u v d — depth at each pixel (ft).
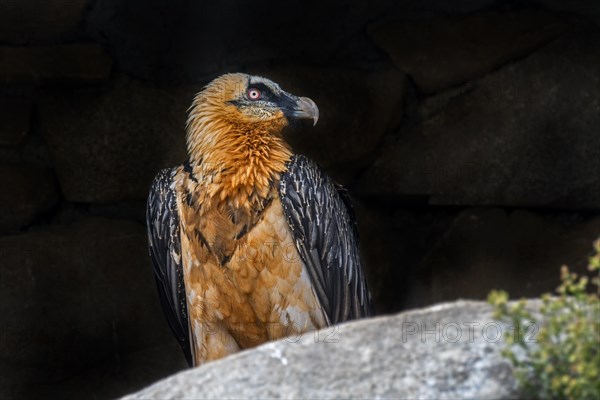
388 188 40.60
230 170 30.30
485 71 40.06
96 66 39.32
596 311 18.67
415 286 40.55
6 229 39.50
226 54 40.14
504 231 40.06
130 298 39.58
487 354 19.42
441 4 40.47
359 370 19.70
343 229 32.24
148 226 32.35
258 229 29.94
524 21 39.99
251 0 39.29
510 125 39.88
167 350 39.78
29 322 38.63
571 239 39.63
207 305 30.55
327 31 40.32
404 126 40.55
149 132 39.81
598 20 39.93
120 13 38.96
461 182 40.19
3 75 39.06
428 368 19.45
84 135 39.68
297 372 19.86
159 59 39.93
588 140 39.70
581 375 17.92
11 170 39.65
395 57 40.32
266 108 31.37
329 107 39.91
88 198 39.93
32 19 38.29
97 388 39.19
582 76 39.70
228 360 20.40
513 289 39.58
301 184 30.78
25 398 38.55
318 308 30.68
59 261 39.06
